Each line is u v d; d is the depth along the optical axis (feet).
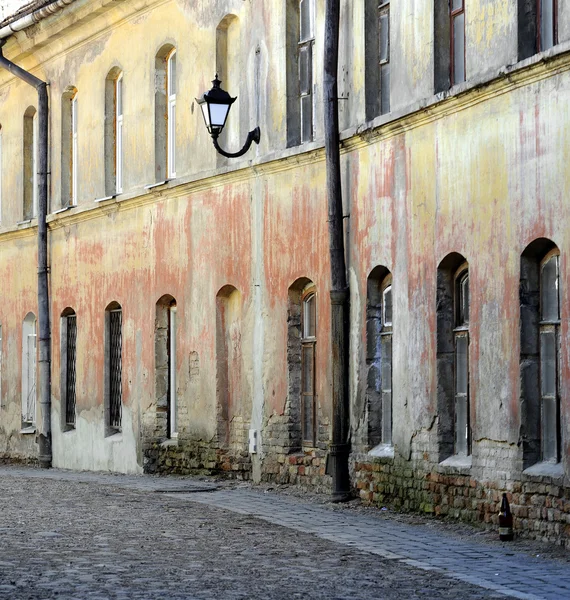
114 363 86.17
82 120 89.97
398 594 35.76
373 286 59.93
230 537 47.52
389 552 44.01
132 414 82.43
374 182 59.11
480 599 35.17
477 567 40.86
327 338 63.26
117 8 83.82
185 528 50.03
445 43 54.60
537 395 48.19
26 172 100.27
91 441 87.81
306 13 66.64
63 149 92.63
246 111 71.15
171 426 79.87
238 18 72.49
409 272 56.13
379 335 59.93
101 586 36.35
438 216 53.83
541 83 46.70
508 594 35.99
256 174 69.62
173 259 78.07
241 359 71.72
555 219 45.70
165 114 80.59
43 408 93.50
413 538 47.75
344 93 62.08
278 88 67.67
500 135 49.26
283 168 67.00
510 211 48.60
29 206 100.07
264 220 68.95
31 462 97.14
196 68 75.92
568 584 37.73
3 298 102.22
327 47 61.36
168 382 80.12
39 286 93.86
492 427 49.85
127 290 83.41
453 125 52.65
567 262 44.93
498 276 49.44
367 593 35.83
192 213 76.07
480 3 50.96
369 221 59.57
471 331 51.42
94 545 44.80
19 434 99.19
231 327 73.31
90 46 88.69
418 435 55.36
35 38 93.81
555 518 45.60
